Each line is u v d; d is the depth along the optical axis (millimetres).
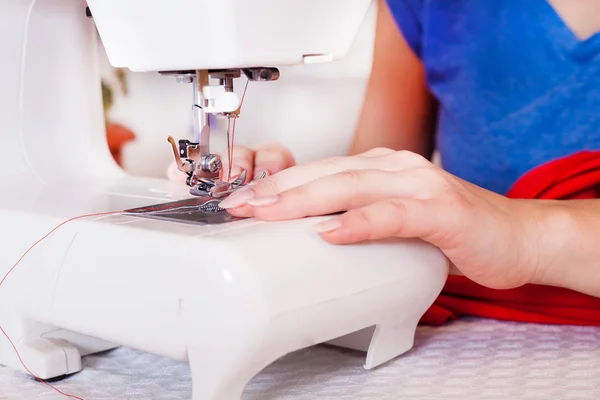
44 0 826
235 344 531
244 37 627
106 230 607
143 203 719
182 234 566
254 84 1380
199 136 729
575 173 1048
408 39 1264
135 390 647
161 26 651
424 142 1299
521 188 1110
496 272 716
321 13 682
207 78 710
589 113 1130
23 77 828
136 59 687
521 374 674
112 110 1388
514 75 1177
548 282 785
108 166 912
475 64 1209
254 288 526
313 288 563
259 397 627
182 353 562
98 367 719
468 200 676
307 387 651
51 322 657
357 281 604
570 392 620
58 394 637
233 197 639
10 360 710
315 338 583
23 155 841
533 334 827
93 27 887
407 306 685
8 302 692
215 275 532
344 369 703
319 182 643
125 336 595
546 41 1145
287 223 613
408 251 670
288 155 1019
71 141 884
